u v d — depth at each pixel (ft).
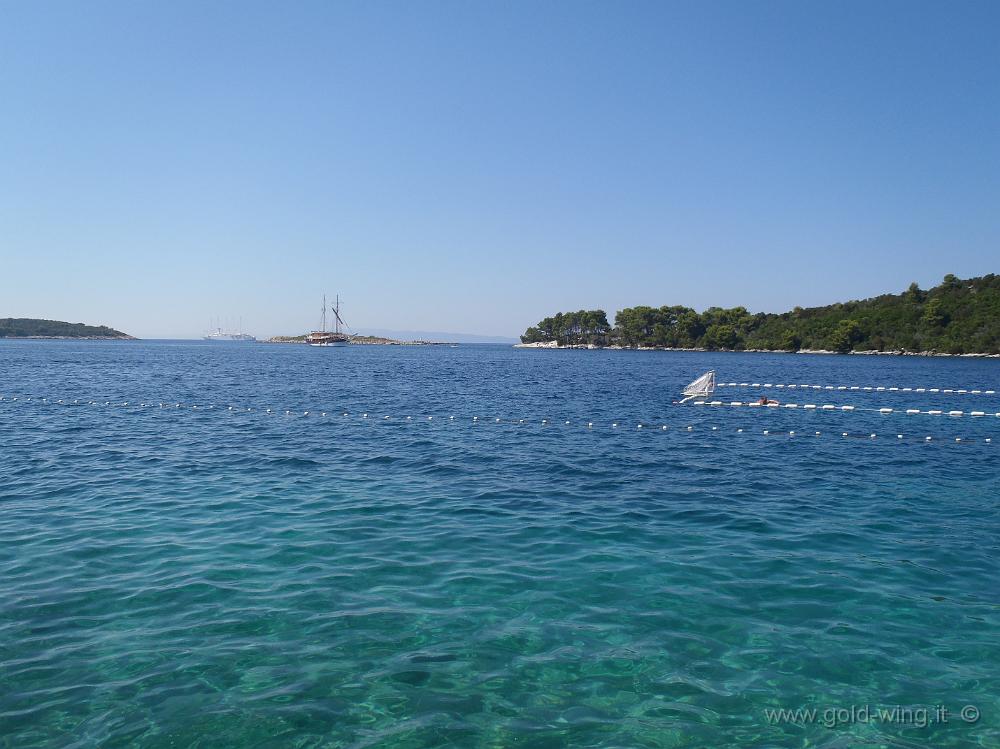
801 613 32.99
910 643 30.14
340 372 254.47
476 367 321.32
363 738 22.72
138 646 28.37
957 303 542.16
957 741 23.39
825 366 360.48
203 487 56.90
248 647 28.53
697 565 39.27
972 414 125.29
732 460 74.64
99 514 47.78
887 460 75.92
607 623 31.60
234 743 22.26
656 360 455.22
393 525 46.34
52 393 148.56
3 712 23.53
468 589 35.19
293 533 43.96
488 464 70.08
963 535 45.75
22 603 32.30
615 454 77.56
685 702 25.40
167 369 257.34
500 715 24.26
